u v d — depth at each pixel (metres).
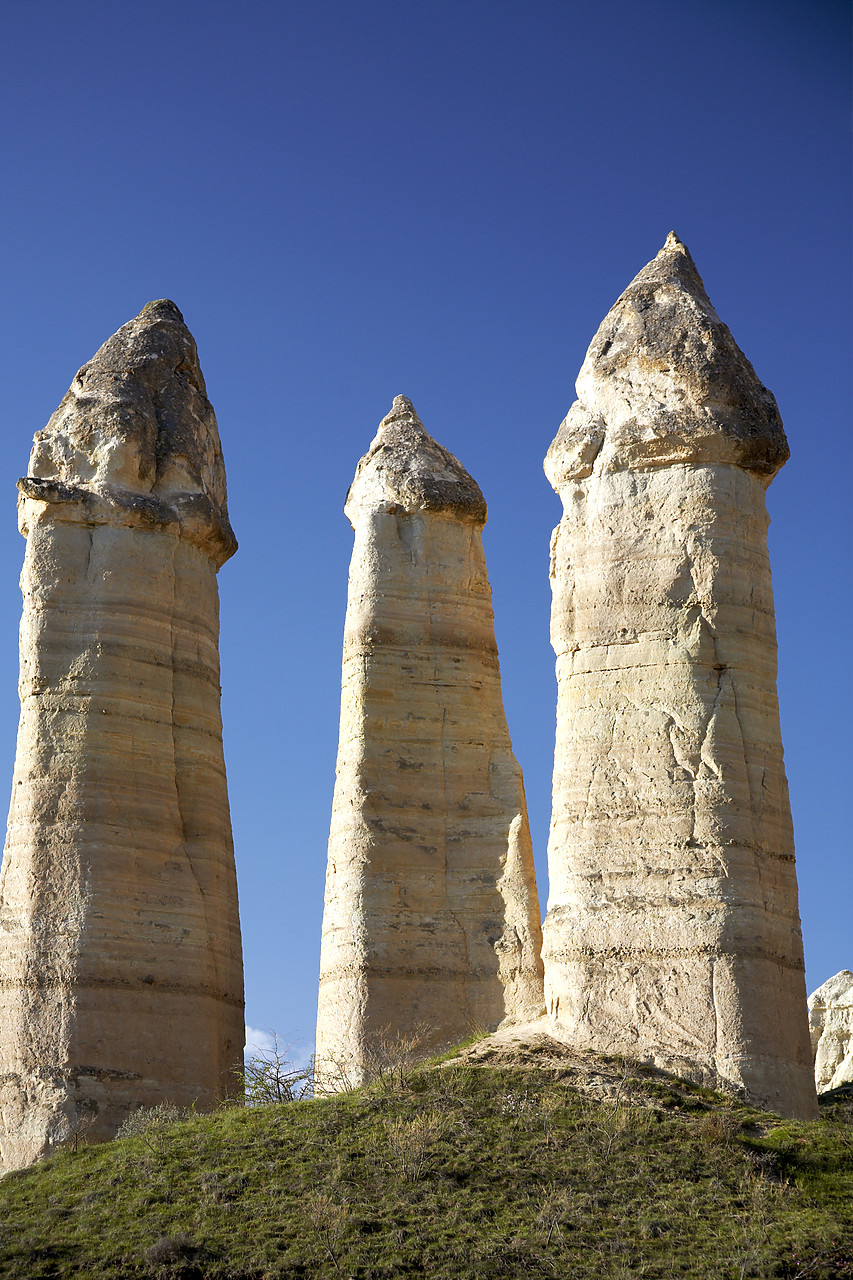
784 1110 22.67
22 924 26.67
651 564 24.91
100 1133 25.59
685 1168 21.16
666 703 24.36
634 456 25.30
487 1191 20.92
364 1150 22.03
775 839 24.08
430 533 30.17
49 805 27.17
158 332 30.72
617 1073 22.92
